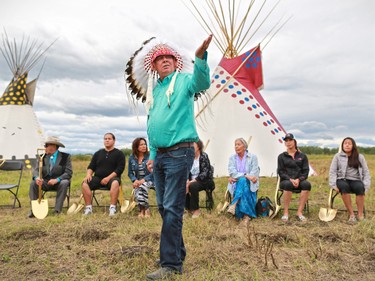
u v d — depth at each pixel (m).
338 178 6.86
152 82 4.16
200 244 4.89
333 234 5.30
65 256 4.51
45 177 7.65
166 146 3.77
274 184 10.86
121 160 7.63
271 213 6.93
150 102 3.99
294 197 9.18
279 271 3.99
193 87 3.70
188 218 6.72
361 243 4.94
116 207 7.75
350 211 6.68
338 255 4.41
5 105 19.50
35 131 19.69
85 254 4.58
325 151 37.41
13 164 8.50
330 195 6.95
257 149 12.41
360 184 6.67
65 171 7.75
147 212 7.06
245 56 13.39
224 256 4.36
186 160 3.78
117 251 4.61
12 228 6.03
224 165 12.34
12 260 4.41
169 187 3.79
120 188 7.69
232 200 6.89
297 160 6.97
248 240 4.79
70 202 8.91
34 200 7.27
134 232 5.56
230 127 12.59
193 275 3.86
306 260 4.30
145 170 7.33
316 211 7.46
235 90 12.98
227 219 6.62
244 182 6.72
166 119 3.76
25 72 19.97
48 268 4.13
